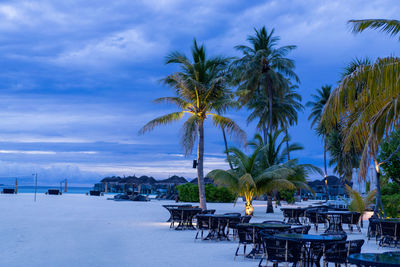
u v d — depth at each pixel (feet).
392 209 65.05
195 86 73.15
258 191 77.66
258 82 138.31
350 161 162.81
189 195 135.74
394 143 71.51
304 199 177.06
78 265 27.76
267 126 165.58
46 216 69.36
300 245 23.84
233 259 30.45
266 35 140.05
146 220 64.69
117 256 31.53
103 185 229.04
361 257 17.89
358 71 33.55
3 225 53.78
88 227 53.21
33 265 27.61
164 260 29.89
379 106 37.17
